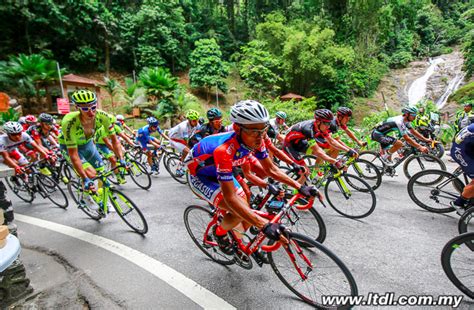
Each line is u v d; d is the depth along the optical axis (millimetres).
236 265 2281
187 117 4555
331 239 2676
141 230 2941
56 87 13297
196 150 2012
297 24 21672
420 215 3172
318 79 21266
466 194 2512
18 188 4414
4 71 11844
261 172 2391
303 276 1862
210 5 26312
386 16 21641
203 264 2316
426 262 2230
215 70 18812
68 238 2926
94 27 17156
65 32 15719
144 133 5480
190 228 2650
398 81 27312
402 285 1961
